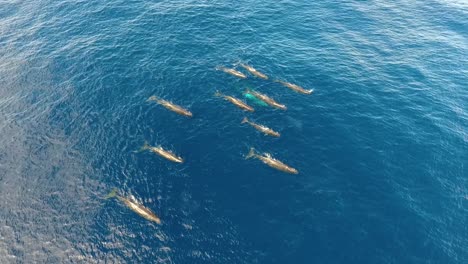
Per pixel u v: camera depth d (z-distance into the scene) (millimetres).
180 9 93312
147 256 47281
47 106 67438
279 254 47406
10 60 78438
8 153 59719
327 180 55781
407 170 57469
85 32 85875
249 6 95750
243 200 53031
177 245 48188
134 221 50688
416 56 81500
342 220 50969
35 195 54188
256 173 56438
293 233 49469
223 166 57312
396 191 54688
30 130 63219
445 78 75500
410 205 53000
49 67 76188
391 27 91250
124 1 96250
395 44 85062
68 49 80812
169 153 58656
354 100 68938
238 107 66812
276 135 61812
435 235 49719
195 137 61562
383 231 49938
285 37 85000
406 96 70438
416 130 63688
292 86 71000
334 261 46875
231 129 62969
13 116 65812
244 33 85625
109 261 47125
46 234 49875
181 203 52594
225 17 90875
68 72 74875
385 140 61812
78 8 94188
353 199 53469
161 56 78312
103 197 53594
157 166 57125
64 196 53906
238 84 71438
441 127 64438
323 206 52531
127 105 67125
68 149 60000
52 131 62906
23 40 84188
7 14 93375
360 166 57812
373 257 47312
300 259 47000
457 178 56688
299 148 60094
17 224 50969
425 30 90938
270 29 87438
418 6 101000
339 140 61562
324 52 80875
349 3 100062
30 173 56938
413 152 60031
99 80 72688
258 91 70000
